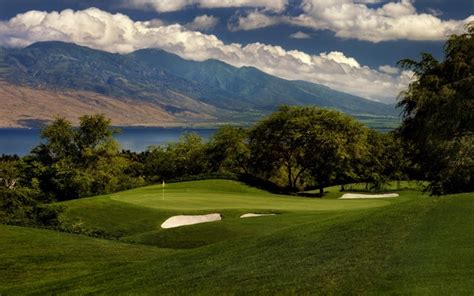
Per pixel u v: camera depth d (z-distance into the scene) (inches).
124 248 949.2
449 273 463.2
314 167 3088.1
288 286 497.7
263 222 1170.6
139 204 1540.4
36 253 866.8
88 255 873.5
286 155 3100.4
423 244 582.2
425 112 1391.5
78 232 1144.8
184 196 1804.9
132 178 4082.2
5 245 903.7
